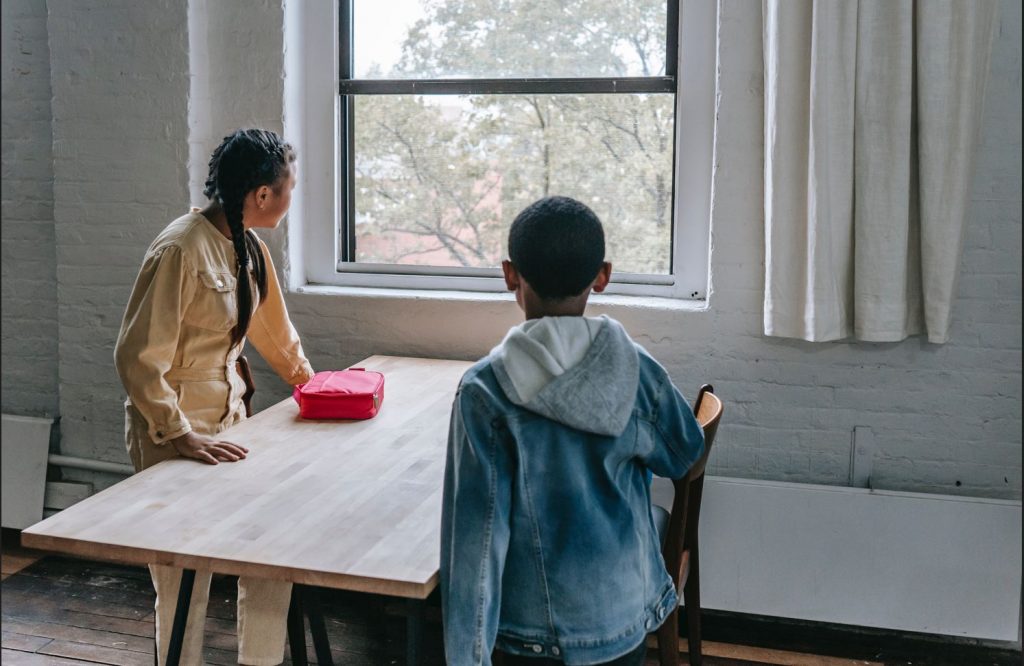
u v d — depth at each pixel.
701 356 2.95
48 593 3.14
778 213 2.71
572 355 1.39
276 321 2.62
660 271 3.11
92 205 3.22
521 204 3.16
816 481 2.93
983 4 2.54
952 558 2.77
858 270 2.66
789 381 2.90
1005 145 2.69
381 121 3.22
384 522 1.69
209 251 2.24
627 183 3.08
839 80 2.59
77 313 3.30
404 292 3.19
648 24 2.99
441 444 2.16
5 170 3.48
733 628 3.00
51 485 3.49
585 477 1.40
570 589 1.39
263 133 2.28
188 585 1.89
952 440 2.83
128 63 3.11
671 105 3.01
